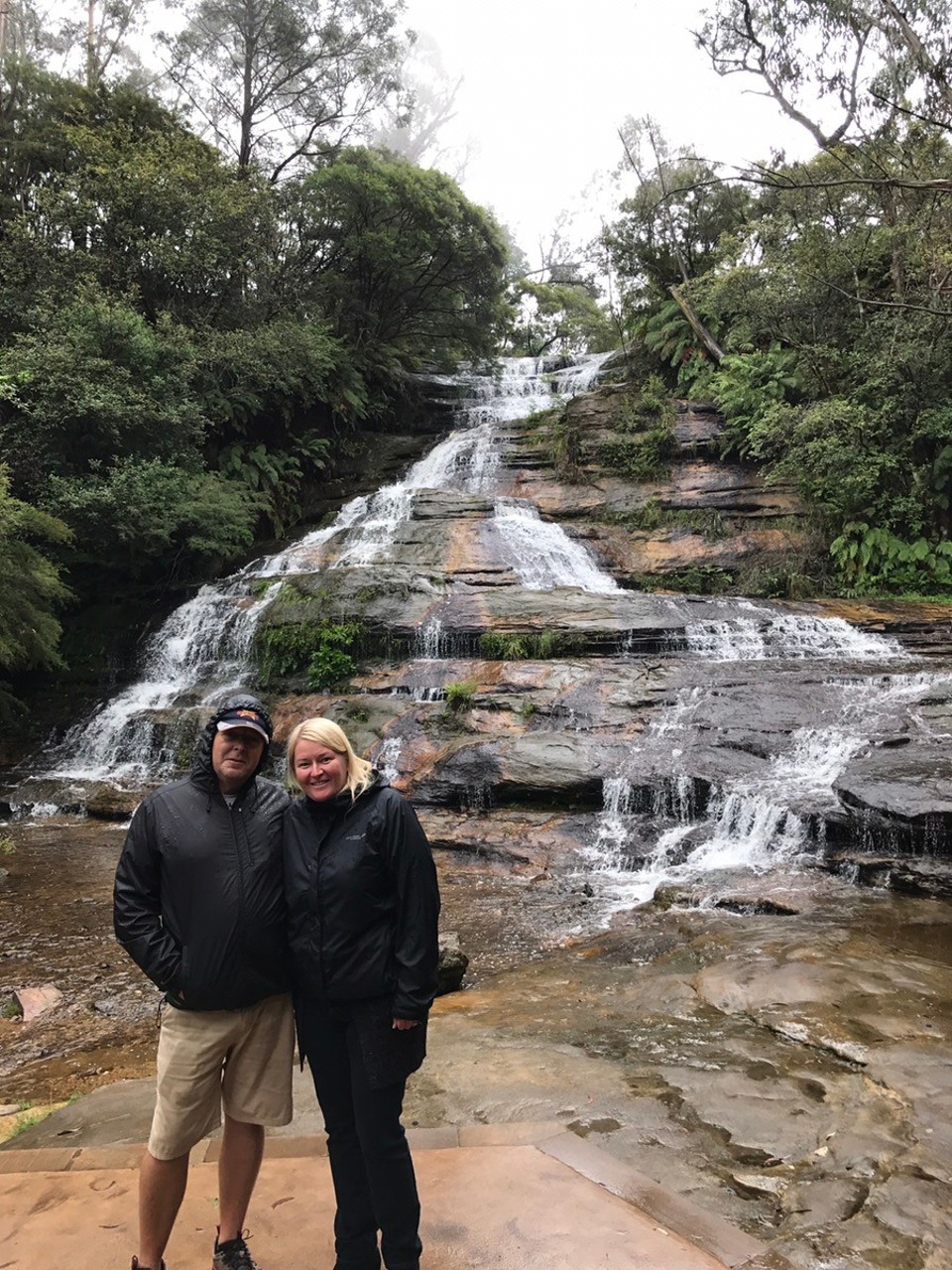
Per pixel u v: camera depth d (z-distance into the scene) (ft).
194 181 65.41
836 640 43.93
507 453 70.74
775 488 60.54
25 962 22.45
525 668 41.24
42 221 63.16
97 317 54.95
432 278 85.61
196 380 65.31
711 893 24.61
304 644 47.19
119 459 55.26
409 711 40.09
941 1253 9.07
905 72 37.52
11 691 51.78
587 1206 9.23
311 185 76.13
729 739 33.19
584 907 25.36
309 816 8.16
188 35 84.07
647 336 79.10
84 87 73.00
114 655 54.70
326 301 82.48
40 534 50.57
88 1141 11.93
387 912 7.89
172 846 7.91
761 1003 16.67
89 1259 8.50
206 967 7.72
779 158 44.27
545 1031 15.98
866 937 20.45
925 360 51.16
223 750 8.11
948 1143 11.25
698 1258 8.38
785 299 58.54
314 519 69.92
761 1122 12.01
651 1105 12.59
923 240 51.78
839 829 26.91
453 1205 9.28
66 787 40.88
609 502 63.10
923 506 54.24
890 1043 14.48
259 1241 8.73
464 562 54.03
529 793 33.42
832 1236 9.36
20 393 52.29
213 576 62.18
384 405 84.23
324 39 84.28
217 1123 8.14
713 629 44.11
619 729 35.68
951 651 42.29
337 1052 8.00
